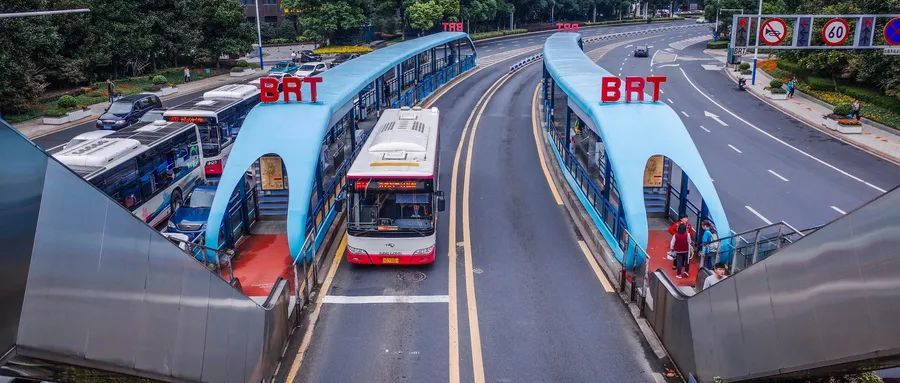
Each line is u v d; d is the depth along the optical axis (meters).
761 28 30.55
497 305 15.89
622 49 81.31
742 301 9.58
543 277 17.50
